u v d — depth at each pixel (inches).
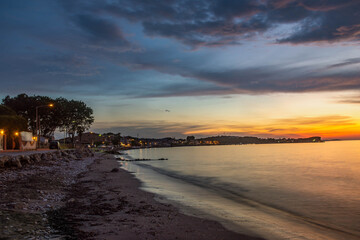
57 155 1998.0
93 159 2691.9
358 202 759.1
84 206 581.0
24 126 2362.2
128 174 1440.7
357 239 453.7
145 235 407.2
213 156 4328.3
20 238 341.1
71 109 4079.7
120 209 576.4
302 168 1910.7
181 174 1561.3
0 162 1087.0
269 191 947.3
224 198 808.3
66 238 363.6
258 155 4325.8
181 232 440.8
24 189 689.0
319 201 775.7
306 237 457.1
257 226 509.7
